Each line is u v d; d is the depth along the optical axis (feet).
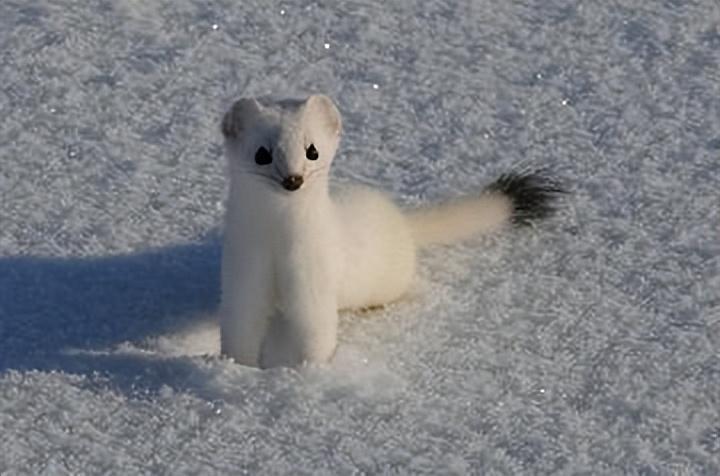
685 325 32.89
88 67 41.65
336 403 29.45
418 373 30.83
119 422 28.81
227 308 31.07
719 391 30.66
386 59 42.47
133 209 36.60
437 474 27.84
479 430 29.04
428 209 35.83
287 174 29.55
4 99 40.27
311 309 30.78
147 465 27.81
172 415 28.96
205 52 42.50
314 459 28.07
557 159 38.83
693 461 28.58
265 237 30.53
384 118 40.22
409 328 32.78
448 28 43.73
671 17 44.34
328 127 30.50
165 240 35.63
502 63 42.39
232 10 44.24
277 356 31.30
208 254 35.22
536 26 43.88
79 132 39.27
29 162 38.06
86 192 37.14
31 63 41.63
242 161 30.07
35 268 34.30
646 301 33.73
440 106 40.70
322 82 41.55
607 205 37.17
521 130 39.99
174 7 44.29
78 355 31.01
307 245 30.55
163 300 33.60
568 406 30.01
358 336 32.40
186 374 30.12
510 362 31.40
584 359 31.60
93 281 34.04
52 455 27.96
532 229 36.35
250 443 28.37
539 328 32.68
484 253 35.60
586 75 42.04
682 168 38.55
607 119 40.37
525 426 29.27
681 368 31.35
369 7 44.50
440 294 34.09
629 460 28.48
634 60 42.68
